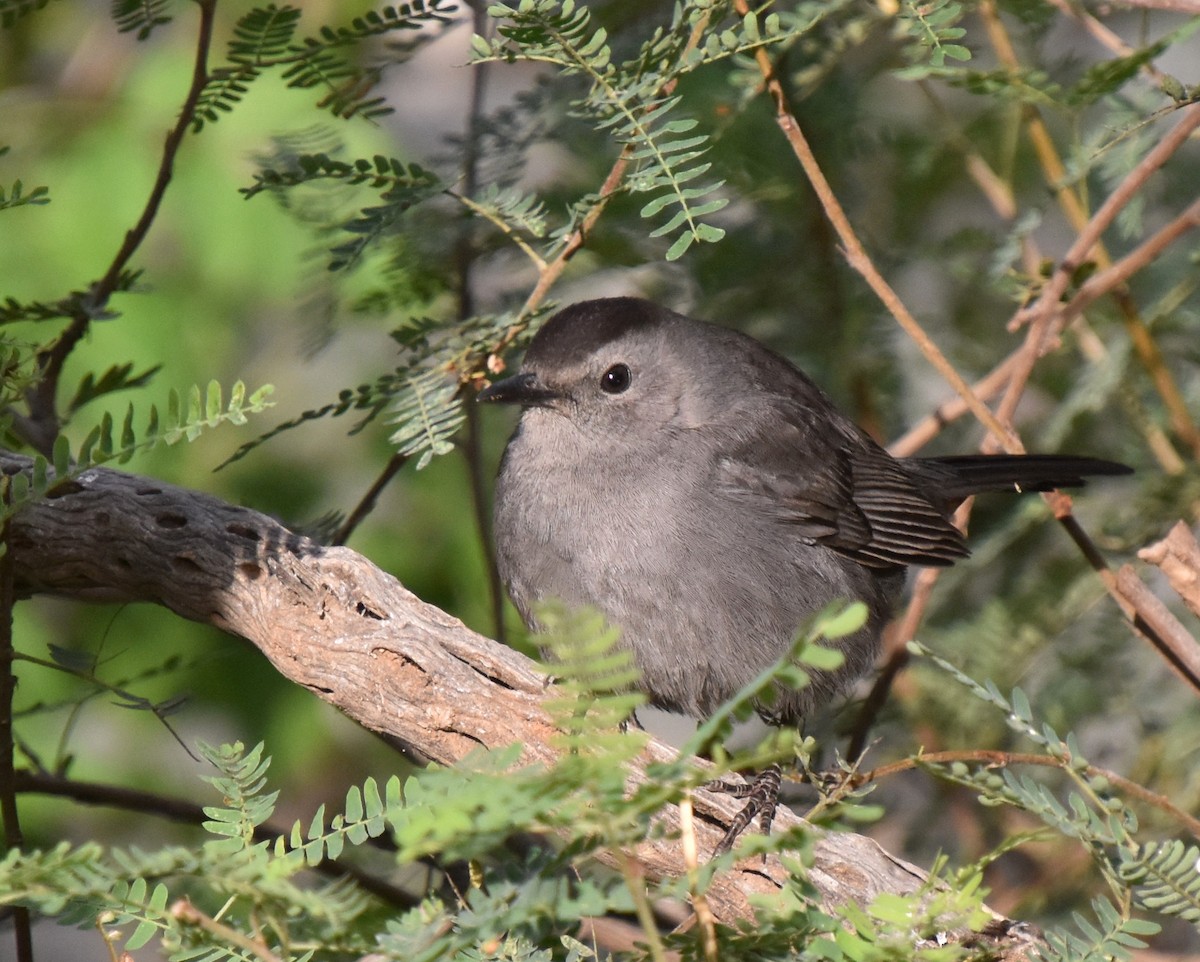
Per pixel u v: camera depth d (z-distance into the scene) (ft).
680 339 30.50
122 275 27.78
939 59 21.85
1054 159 33.22
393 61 28.73
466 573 38.60
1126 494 36.14
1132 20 38.93
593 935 20.30
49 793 26.58
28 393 27.76
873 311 36.99
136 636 37.68
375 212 26.04
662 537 28.76
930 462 34.27
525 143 31.19
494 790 12.48
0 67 42.57
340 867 27.17
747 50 24.03
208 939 15.39
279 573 23.71
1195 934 33.68
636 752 12.81
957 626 34.01
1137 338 32.91
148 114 39.34
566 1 21.67
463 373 26.43
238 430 40.06
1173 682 33.71
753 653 28.96
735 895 20.62
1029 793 18.86
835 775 21.68
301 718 38.09
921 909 16.39
